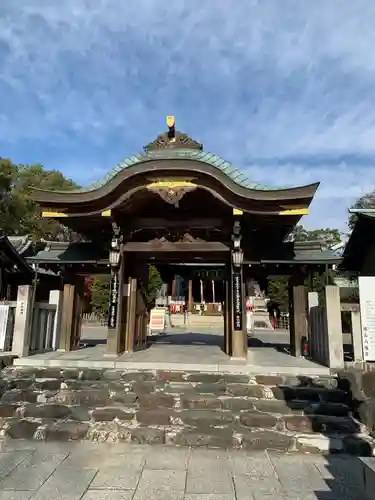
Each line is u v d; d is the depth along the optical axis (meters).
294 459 5.51
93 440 6.08
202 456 5.53
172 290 44.94
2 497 4.24
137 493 4.38
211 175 9.84
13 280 19.48
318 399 7.21
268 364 8.95
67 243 13.77
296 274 12.31
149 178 10.20
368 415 6.18
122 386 7.68
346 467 5.25
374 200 25.59
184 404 7.02
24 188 37.00
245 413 6.67
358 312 9.37
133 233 11.45
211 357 10.07
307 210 9.98
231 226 10.91
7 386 7.76
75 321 12.81
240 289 10.26
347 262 15.79
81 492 4.38
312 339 10.86
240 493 4.44
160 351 11.68
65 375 8.34
